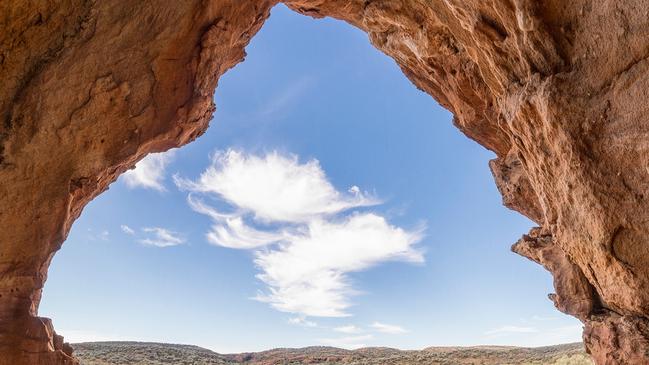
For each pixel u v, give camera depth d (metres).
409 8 12.17
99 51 8.91
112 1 8.94
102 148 9.14
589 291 10.82
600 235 7.18
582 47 7.11
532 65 8.10
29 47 8.28
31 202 8.06
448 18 10.83
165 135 10.42
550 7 7.32
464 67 12.31
